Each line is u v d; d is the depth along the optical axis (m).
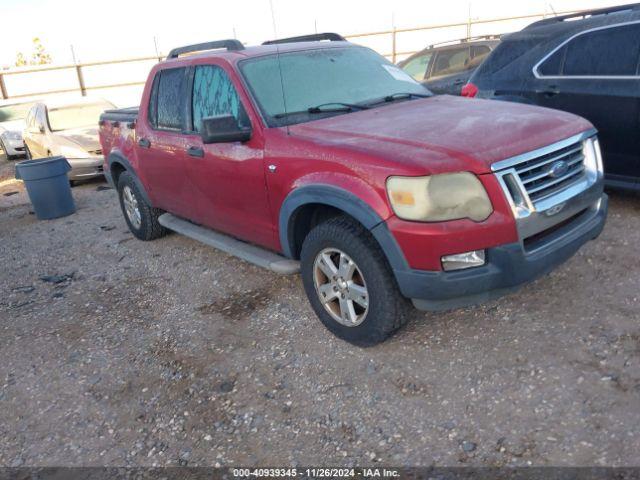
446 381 3.23
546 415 2.86
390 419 3.01
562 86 5.49
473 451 2.71
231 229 4.66
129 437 3.17
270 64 4.38
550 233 3.37
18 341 4.45
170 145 5.01
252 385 3.47
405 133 3.43
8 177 12.62
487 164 3.02
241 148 4.10
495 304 3.94
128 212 6.57
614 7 5.58
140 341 4.20
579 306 3.78
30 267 6.23
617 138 5.16
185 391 3.50
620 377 3.04
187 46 5.49
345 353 3.64
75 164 10.02
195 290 4.96
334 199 3.35
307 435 2.99
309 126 3.86
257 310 4.40
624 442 2.61
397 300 3.34
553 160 3.31
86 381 3.77
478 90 6.30
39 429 3.35
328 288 3.67
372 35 20.70
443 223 2.99
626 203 5.53
